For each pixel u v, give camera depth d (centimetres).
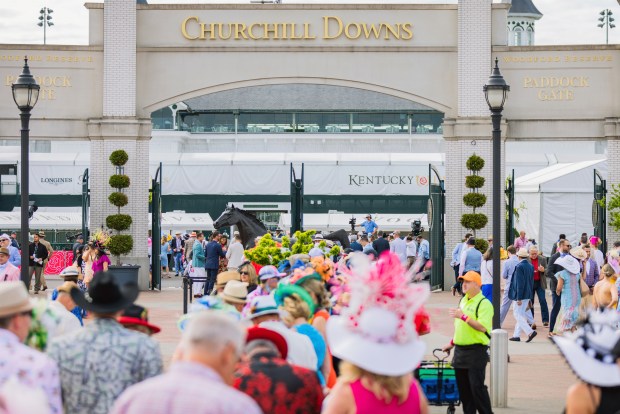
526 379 2344
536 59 4859
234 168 8219
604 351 895
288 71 4872
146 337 1050
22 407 629
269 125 10700
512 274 3138
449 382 1870
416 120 10719
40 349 1127
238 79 4881
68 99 4881
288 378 993
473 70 4844
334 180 8238
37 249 4688
